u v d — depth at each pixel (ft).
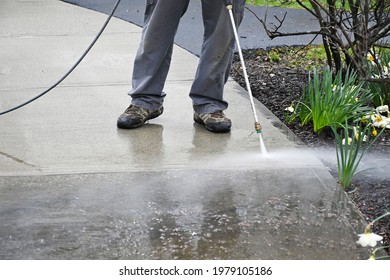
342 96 18.08
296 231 13.41
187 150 16.97
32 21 28.58
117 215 13.97
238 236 13.24
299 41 26.03
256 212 14.08
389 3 20.10
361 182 15.56
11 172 15.78
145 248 12.85
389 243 13.12
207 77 18.02
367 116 18.01
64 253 12.71
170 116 19.25
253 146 17.28
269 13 29.30
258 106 20.01
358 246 12.91
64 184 15.23
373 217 14.06
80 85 21.68
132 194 14.80
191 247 12.87
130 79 22.27
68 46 25.49
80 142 17.42
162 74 18.38
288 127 18.67
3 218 13.87
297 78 22.35
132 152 16.83
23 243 13.03
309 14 29.14
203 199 14.58
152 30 17.72
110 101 20.38
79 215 13.97
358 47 19.52
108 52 24.88
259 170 15.90
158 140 17.57
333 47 20.85
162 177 15.55
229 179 15.44
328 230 13.44
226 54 17.99
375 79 17.62
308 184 15.26
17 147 17.13
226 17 17.48
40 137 17.74
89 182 15.31
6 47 25.35
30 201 14.52
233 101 20.35
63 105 20.02
